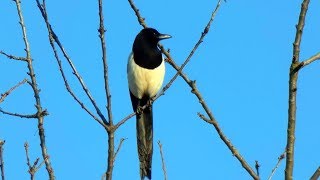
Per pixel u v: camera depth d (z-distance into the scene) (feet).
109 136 26.45
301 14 23.59
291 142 23.04
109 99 26.63
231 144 27.61
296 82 23.40
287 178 22.81
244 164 26.48
